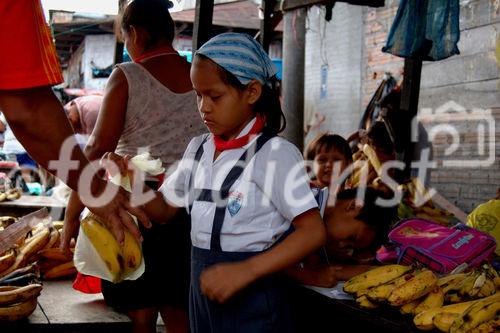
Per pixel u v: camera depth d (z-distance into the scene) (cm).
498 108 584
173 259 262
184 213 262
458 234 239
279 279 200
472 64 613
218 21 1044
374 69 792
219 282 182
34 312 270
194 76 197
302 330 232
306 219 192
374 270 215
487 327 179
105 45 1274
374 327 229
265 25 484
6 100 154
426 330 185
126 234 220
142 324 269
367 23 802
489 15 592
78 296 304
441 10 400
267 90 205
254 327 194
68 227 238
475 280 209
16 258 300
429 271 206
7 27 150
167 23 278
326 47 894
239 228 197
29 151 164
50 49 159
